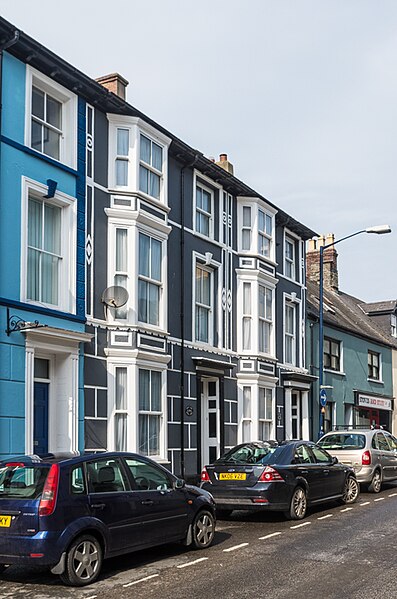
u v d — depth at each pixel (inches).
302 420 1016.2
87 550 340.5
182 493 413.1
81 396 597.3
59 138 613.9
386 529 485.7
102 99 645.9
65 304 592.7
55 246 598.9
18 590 330.0
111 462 376.5
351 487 634.8
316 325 1088.2
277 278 948.0
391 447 768.9
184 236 767.1
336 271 1430.9
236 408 844.0
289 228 1004.6
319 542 439.8
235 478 522.3
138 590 327.0
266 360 888.3
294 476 537.3
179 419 731.4
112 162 662.5
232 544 438.3
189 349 758.5
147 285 685.9
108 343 635.5
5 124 545.6
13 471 348.2
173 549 421.7
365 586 328.8
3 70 548.7
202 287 808.9
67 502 337.1
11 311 532.1
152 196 703.7
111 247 650.2
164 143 722.2
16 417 527.8
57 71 592.7
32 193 570.9
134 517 371.2
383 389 1343.5
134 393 640.4
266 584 334.3
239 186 862.5
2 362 521.0
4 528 329.7
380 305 1475.1
